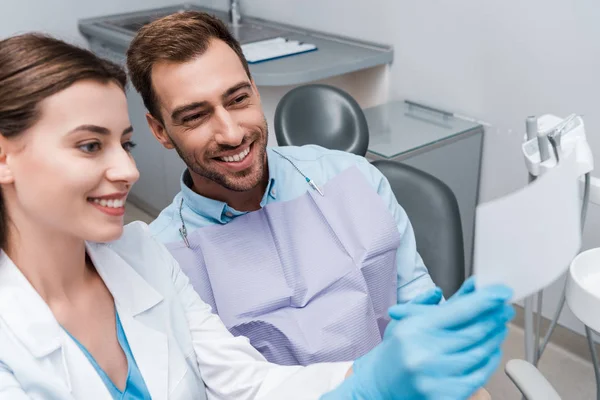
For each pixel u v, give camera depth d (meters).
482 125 2.27
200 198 1.27
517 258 0.67
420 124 2.30
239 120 1.15
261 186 1.33
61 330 0.89
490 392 1.98
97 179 0.81
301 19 2.83
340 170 1.38
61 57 0.79
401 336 0.70
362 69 2.62
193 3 3.37
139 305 1.00
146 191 3.09
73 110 0.79
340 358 1.24
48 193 0.80
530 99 2.10
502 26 2.09
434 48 2.33
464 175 2.29
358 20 2.58
